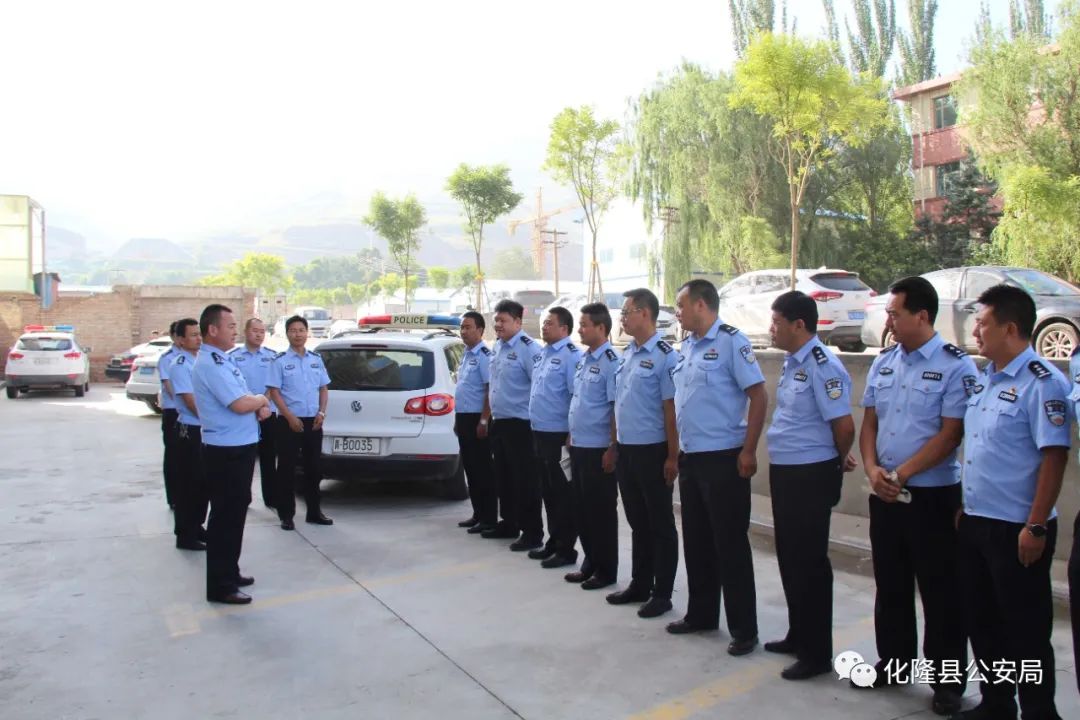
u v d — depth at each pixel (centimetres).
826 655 409
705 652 439
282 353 709
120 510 775
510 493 671
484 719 364
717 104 2700
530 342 636
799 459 405
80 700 383
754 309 1644
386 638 458
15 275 2455
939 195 3231
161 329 2561
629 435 500
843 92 1923
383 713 370
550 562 594
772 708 374
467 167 3375
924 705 378
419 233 4400
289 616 493
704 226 2827
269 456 770
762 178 2738
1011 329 337
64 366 1894
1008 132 2319
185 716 367
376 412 752
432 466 750
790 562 411
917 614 483
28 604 514
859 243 2811
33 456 1088
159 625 479
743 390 440
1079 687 325
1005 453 336
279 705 378
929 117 3272
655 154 2897
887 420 382
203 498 648
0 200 2438
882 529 391
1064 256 2086
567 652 438
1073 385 328
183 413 638
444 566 595
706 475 443
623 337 2244
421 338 802
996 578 339
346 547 644
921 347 375
